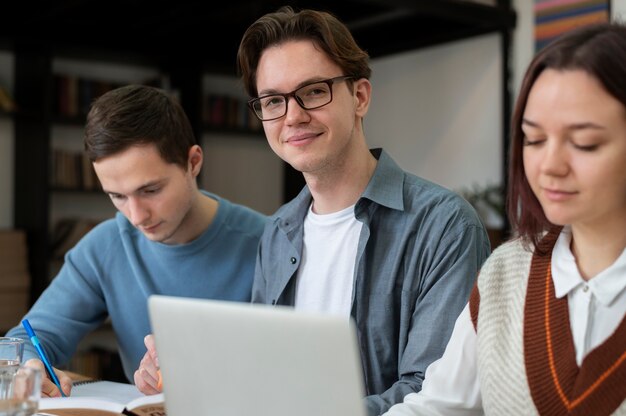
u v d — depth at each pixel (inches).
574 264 44.7
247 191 247.3
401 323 65.9
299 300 71.9
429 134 221.8
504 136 198.8
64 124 200.1
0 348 63.0
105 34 201.3
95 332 208.8
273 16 67.7
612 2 176.6
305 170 67.8
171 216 77.3
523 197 45.0
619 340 41.4
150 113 74.5
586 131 37.7
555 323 44.8
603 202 38.6
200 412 42.0
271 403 38.7
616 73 37.0
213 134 238.8
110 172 74.1
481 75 206.2
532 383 44.6
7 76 199.9
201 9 188.9
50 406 60.4
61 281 88.0
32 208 193.0
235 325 38.9
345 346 35.5
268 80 67.3
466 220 64.9
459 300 62.3
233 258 86.4
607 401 41.3
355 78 68.3
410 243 66.5
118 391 73.9
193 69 220.5
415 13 197.6
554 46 39.0
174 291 85.9
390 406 58.7
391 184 68.5
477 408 50.6
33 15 184.9
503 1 199.3
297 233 72.9
